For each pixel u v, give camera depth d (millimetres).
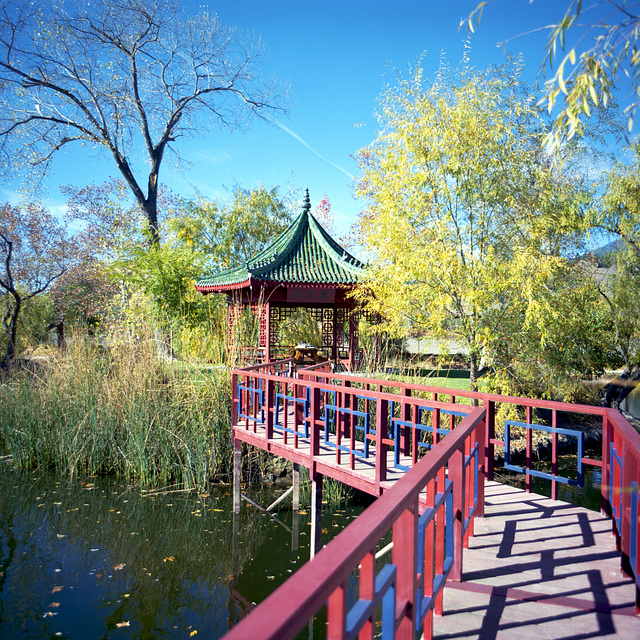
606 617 2705
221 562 7180
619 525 3600
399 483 1814
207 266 21469
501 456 11867
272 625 836
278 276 13156
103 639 5324
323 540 7840
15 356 14359
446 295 11766
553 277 11758
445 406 4438
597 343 12219
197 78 25797
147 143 24875
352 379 6883
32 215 27562
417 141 12172
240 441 8742
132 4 22719
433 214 12539
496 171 12219
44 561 7027
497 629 2588
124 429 10547
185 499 9281
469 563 3398
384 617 1643
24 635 5309
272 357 14070
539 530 4012
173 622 5699
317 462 6293
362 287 13164
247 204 26375
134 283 19078
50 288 27062
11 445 11164
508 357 12578
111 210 28219
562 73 2545
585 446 13031
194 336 14680
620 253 13055
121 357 11469
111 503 9062
